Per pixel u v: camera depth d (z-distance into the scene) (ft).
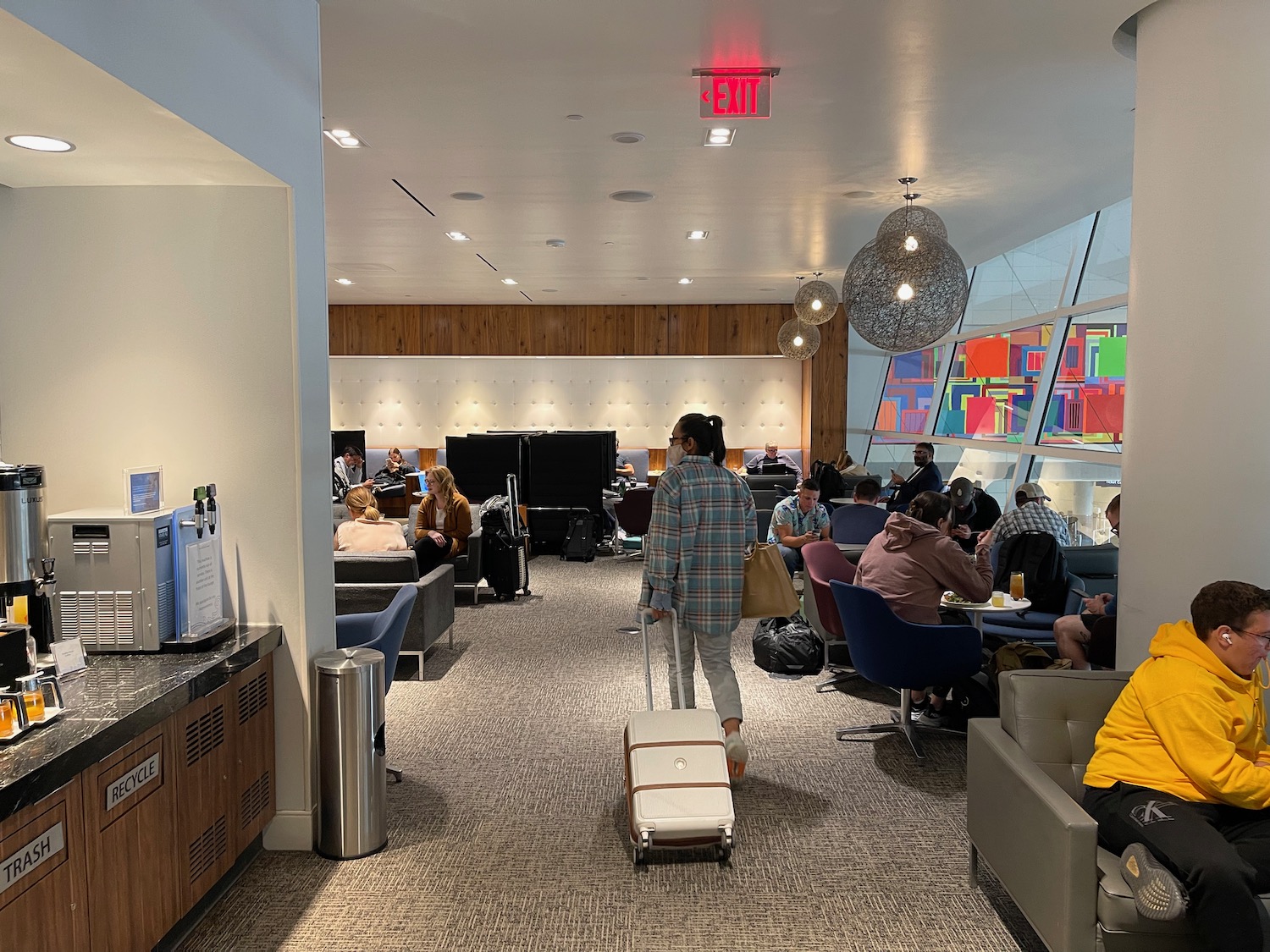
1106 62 13.00
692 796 10.91
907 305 17.70
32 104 7.86
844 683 18.57
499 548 26.63
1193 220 10.88
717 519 13.29
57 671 8.67
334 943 9.32
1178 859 7.54
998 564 18.85
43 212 10.85
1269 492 10.62
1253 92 10.46
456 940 9.38
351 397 47.42
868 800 12.90
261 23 9.86
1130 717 8.73
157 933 8.63
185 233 10.87
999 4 11.14
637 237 26.48
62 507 11.02
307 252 11.23
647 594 13.32
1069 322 26.91
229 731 10.07
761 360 47.32
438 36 11.93
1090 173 19.26
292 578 11.16
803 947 9.27
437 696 17.75
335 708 11.03
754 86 13.38
